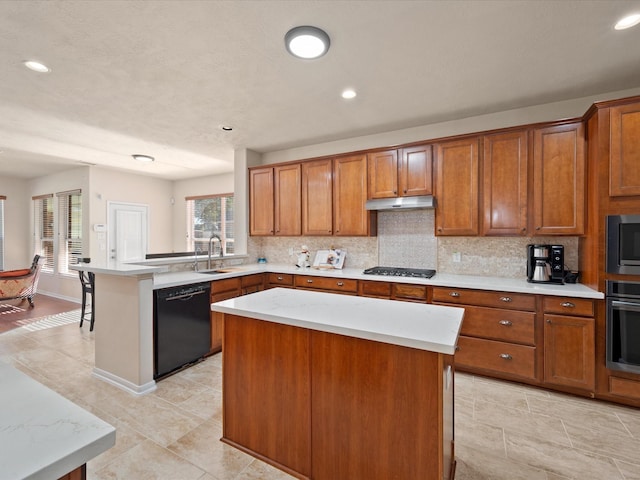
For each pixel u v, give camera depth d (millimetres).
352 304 1937
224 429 1962
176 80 2572
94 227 5703
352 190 3822
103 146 4449
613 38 2029
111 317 2742
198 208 6863
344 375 1555
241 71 2434
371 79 2564
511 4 1731
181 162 5418
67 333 4090
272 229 4414
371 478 1495
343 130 3797
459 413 2311
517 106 3105
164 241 7000
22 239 6922
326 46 2072
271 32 1971
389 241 3912
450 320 1604
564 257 2936
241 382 1887
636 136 2254
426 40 2051
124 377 2660
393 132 3826
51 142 4246
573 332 2484
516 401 2473
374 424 1483
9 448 566
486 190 3043
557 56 2234
